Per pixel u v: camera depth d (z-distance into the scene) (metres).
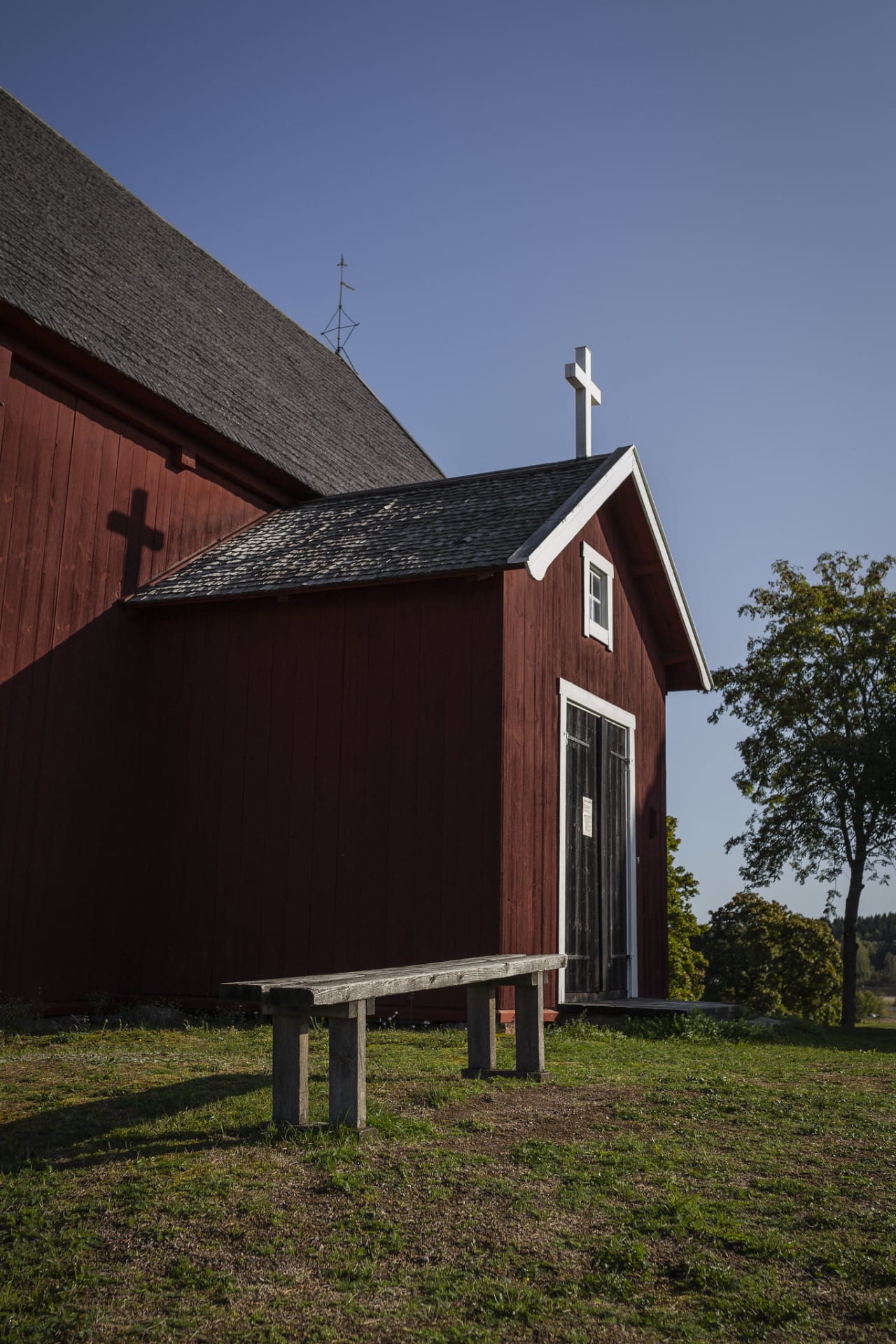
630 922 13.73
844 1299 3.65
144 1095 6.29
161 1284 3.75
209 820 11.75
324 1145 5.07
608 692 13.71
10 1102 6.15
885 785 20.53
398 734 10.98
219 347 15.46
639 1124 5.73
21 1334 3.43
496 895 10.21
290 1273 3.81
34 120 15.77
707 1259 3.92
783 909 42.84
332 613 11.59
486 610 10.83
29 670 11.02
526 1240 4.07
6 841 10.67
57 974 11.09
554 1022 11.23
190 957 11.50
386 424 20.33
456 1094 6.31
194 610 12.34
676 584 15.26
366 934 10.70
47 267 12.35
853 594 22.92
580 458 13.80
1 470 10.80
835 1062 8.62
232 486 13.85
